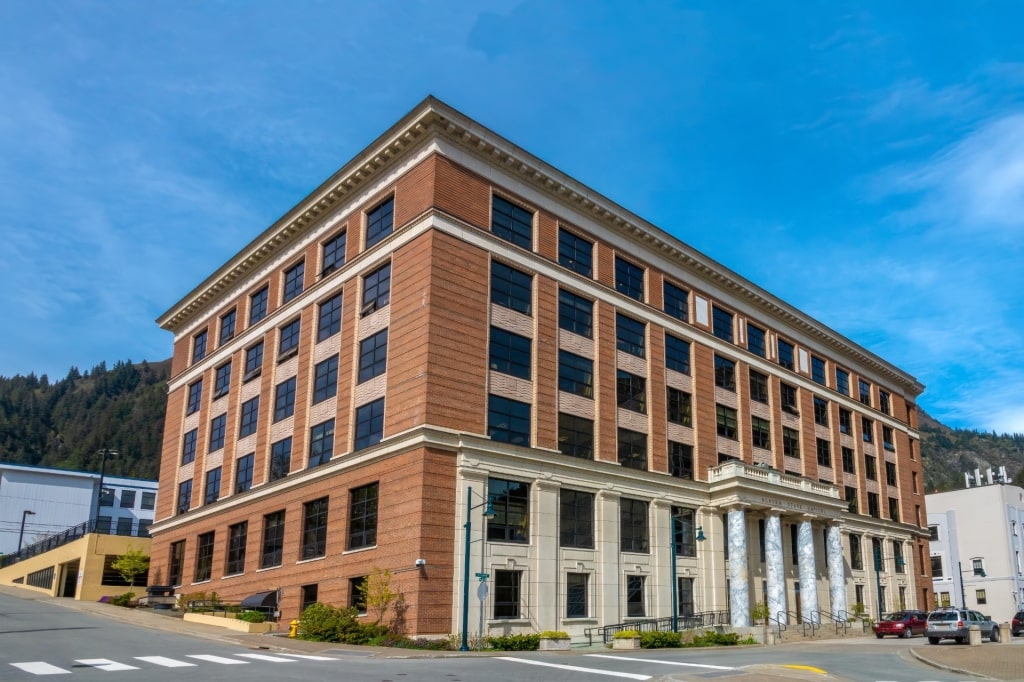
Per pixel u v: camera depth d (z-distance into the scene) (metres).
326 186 46.81
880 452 74.12
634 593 44.41
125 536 60.16
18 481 103.44
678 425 50.97
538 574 39.31
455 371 38.47
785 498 53.56
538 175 44.44
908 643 42.72
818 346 68.00
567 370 44.34
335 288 45.66
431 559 35.44
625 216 49.44
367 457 39.41
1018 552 100.06
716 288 57.34
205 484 54.75
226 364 56.53
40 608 44.00
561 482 41.72
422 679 20.70
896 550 73.94
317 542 42.16
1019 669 25.78
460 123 40.97
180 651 26.92
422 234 39.72
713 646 38.88
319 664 24.14
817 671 23.61
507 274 42.53
